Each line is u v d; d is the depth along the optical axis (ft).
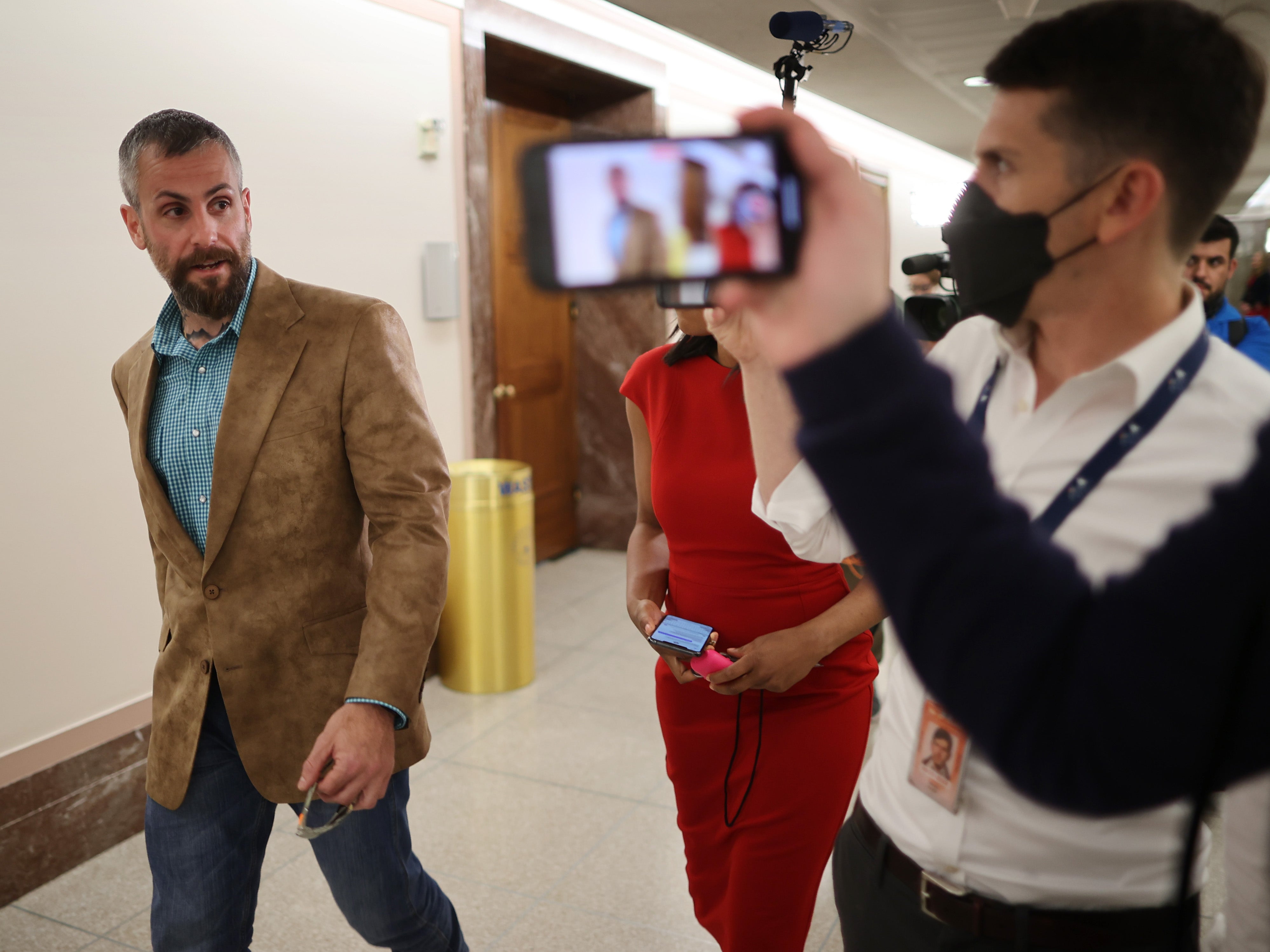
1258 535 1.78
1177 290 2.32
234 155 4.81
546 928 7.29
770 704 4.92
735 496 4.84
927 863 2.79
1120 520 2.29
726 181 1.32
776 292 1.35
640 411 5.49
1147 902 2.55
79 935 7.29
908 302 4.50
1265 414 2.20
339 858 4.91
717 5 7.38
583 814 8.94
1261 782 2.09
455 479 11.44
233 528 4.71
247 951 5.04
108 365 8.43
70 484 8.17
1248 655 1.81
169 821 4.79
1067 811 1.82
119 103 8.45
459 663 11.70
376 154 11.53
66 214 8.04
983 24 7.32
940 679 1.57
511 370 16.26
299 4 10.30
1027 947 2.62
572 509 18.56
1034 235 2.07
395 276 12.01
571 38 14.65
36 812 7.89
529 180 1.33
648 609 5.29
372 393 4.74
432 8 12.16
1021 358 2.58
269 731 4.73
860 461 1.38
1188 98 1.91
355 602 4.93
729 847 5.15
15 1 7.58
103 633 8.45
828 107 16.70
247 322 4.80
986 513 1.43
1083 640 1.61
